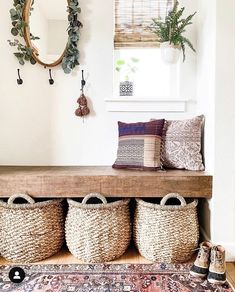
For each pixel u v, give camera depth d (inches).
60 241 67.6
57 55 82.4
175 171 70.5
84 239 62.7
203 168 71.9
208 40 70.3
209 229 68.2
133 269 59.9
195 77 82.1
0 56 82.0
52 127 84.4
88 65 83.2
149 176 64.7
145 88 89.0
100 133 84.3
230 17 63.6
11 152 84.3
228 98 64.4
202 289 52.5
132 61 88.4
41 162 84.7
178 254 62.3
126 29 86.9
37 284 53.9
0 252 64.0
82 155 84.8
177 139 74.2
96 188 65.0
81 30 82.4
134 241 67.9
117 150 79.4
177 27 76.1
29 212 62.7
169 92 86.9
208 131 70.1
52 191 64.9
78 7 81.7
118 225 64.0
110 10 82.6
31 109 83.9
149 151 71.7
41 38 81.9
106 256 62.9
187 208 63.1
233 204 65.1
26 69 83.0
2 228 63.5
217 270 54.6
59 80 83.6
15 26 80.0
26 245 62.6
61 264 62.2
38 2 81.6
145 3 86.1
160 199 71.4
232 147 64.7
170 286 53.4
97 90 83.7
